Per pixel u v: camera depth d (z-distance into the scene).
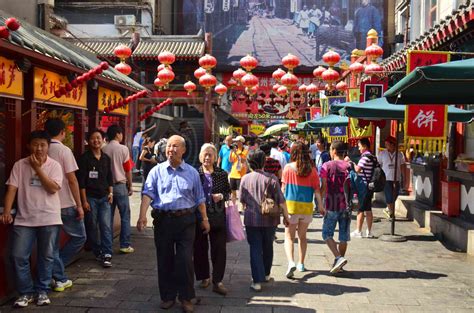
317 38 35.12
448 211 9.45
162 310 5.35
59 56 5.84
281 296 5.89
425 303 5.68
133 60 23.84
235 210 5.95
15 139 5.62
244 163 12.02
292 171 6.76
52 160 5.39
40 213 5.27
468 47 9.07
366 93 12.34
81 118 7.70
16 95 5.57
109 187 7.16
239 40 35.47
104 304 5.50
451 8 11.88
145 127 22.41
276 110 23.98
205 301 5.69
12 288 5.57
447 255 8.08
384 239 9.22
